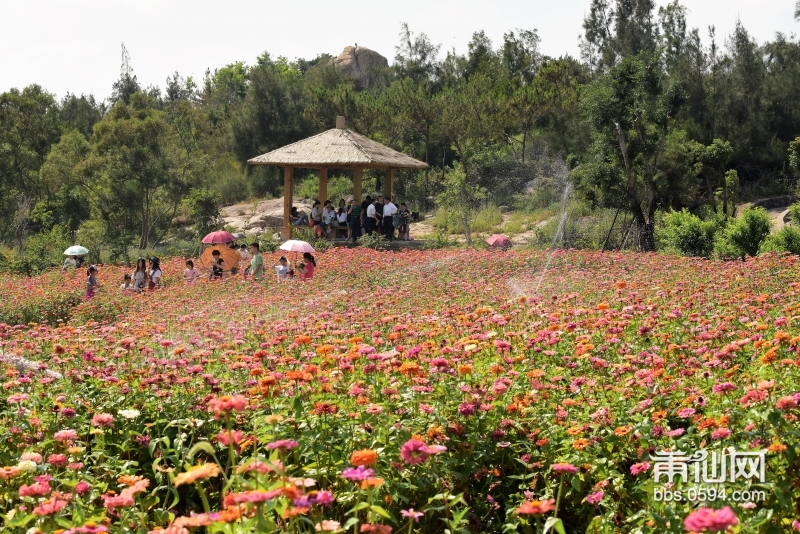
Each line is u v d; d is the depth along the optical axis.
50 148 40.78
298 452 4.60
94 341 8.84
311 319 10.16
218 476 5.10
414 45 53.69
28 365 7.63
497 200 33.97
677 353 7.03
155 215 32.94
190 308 13.45
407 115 38.25
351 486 4.42
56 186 38.22
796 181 37.12
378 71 67.94
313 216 26.91
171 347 8.57
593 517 4.42
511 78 44.84
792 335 7.34
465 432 4.98
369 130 40.00
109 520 4.17
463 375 5.88
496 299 11.90
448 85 49.50
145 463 5.21
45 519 3.78
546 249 22.55
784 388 5.07
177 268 21.80
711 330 7.66
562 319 9.13
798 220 20.72
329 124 39.91
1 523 4.31
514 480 4.95
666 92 24.75
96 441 5.13
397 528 4.35
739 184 37.03
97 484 4.58
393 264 18.97
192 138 42.31
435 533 4.51
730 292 10.52
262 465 3.70
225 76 78.81
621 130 24.66
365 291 14.70
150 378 6.02
